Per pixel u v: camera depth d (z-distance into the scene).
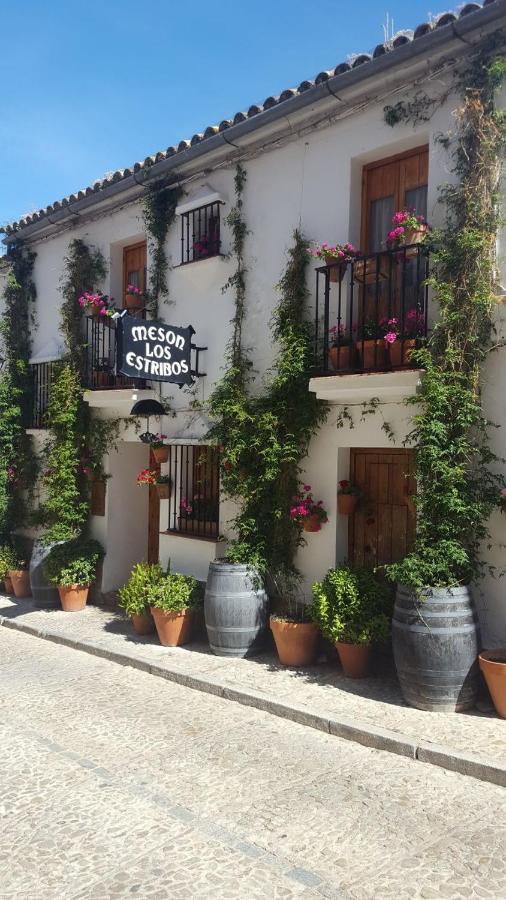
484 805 4.56
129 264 10.74
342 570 7.05
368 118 7.30
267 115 7.80
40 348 12.14
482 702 6.09
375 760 5.28
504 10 5.90
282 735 5.80
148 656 7.89
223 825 4.35
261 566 7.87
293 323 7.69
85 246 11.03
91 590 10.91
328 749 5.50
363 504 7.59
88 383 10.84
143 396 9.77
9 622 9.88
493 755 5.06
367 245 7.56
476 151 6.24
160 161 9.30
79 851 4.08
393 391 6.64
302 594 7.83
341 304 7.50
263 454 7.89
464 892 3.65
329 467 7.61
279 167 8.19
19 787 4.92
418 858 3.95
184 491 9.50
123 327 7.69
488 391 6.25
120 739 5.76
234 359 8.48
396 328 6.73
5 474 12.29
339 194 7.55
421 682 5.97
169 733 5.87
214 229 8.93
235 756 5.39
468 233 6.11
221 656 7.79
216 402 8.44
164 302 9.64
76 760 5.36
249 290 8.48
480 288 6.09
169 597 8.24
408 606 6.09
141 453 11.08
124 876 3.82
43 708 6.53
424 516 6.23
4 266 12.70
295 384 7.64
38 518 11.43
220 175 8.87
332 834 4.22
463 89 6.47
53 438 11.45
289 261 7.96
